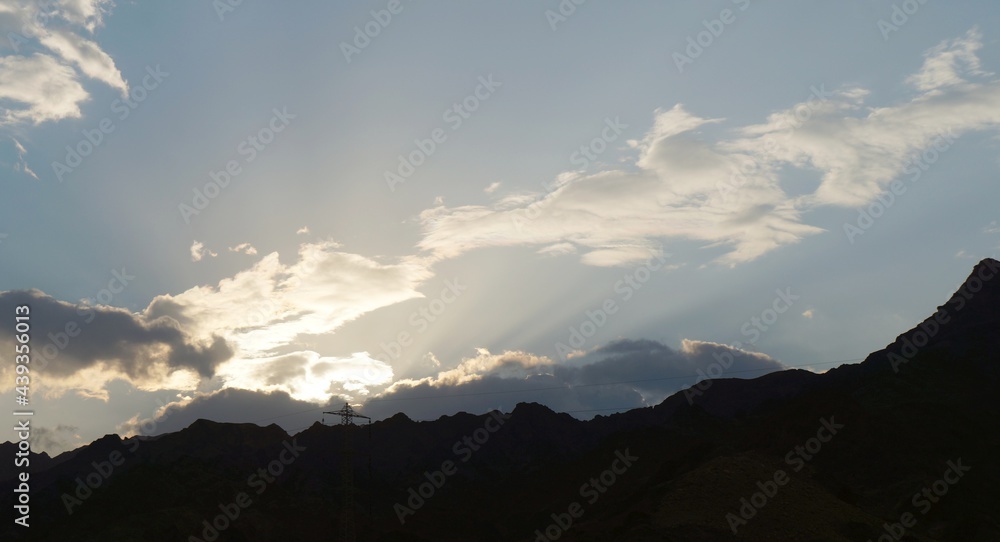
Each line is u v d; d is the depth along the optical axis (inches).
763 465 5723.4
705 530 4849.9
